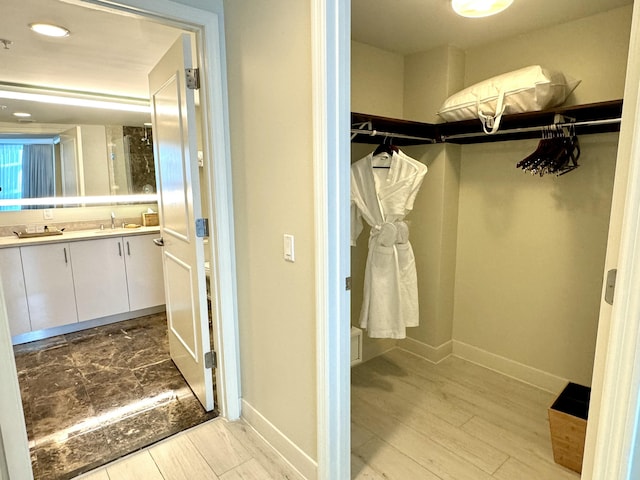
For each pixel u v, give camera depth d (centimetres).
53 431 207
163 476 174
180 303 241
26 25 209
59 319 336
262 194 174
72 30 217
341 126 140
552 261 230
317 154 139
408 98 274
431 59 258
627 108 77
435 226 266
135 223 419
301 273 158
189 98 189
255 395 202
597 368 88
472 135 231
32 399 239
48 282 327
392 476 172
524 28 222
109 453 189
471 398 233
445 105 231
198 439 199
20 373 273
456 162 263
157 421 214
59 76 302
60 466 181
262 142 169
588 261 216
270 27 155
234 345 209
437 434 200
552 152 203
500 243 253
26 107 337
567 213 221
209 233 202
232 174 193
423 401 230
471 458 183
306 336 160
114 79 311
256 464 182
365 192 219
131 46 241
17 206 352
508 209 247
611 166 202
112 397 240
